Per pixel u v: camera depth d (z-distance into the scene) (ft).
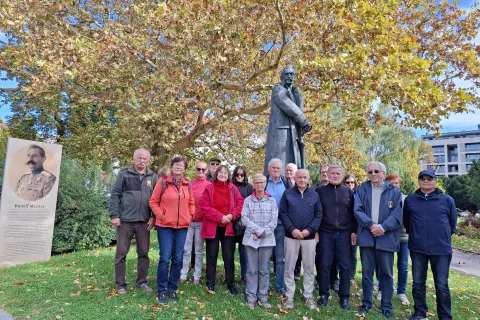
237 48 27.76
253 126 47.01
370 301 14.84
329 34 27.17
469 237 53.21
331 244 15.40
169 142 36.52
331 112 57.11
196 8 26.84
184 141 38.81
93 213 26.22
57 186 24.18
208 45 27.96
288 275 15.01
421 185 14.89
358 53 22.58
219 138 43.39
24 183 22.67
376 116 26.99
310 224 15.02
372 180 15.42
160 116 28.71
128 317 12.63
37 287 16.11
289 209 15.24
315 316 13.94
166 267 14.87
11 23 27.22
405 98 22.48
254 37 30.22
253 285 14.74
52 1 30.35
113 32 30.68
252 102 44.01
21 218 22.35
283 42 28.78
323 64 23.36
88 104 41.06
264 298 14.79
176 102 29.30
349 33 25.35
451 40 33.96
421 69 23.04
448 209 14.44
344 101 26.37
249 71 32.81
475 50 33.09
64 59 27.02
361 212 15.05
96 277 18.03
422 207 14.67
